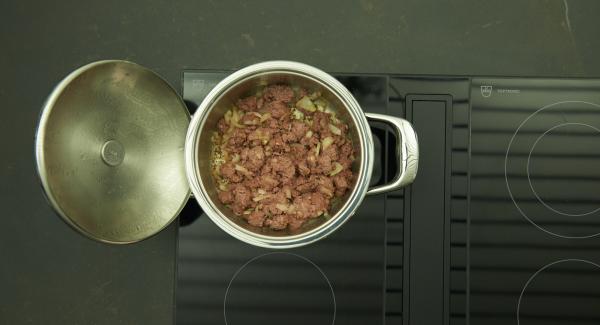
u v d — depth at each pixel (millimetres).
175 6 905
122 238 657
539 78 776
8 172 889
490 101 774
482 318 755
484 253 759
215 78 754
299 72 628
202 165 651
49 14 902
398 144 663
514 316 752
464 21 902
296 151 678
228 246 750
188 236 749
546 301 751
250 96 703
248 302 744
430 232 763
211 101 625
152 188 690
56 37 901
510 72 896
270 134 679
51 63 899
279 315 741
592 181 762
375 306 738
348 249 745
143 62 902
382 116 649
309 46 906
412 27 904
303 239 600
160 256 877
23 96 897
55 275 880
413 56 902
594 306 749
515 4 901
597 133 769
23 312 878
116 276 877
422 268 761
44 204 887
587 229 758
